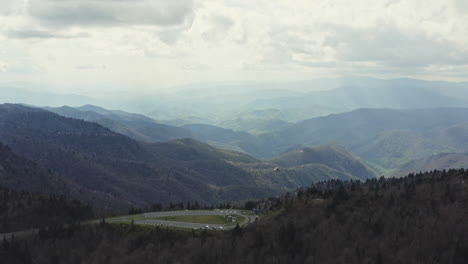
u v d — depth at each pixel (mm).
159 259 197375
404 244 195250
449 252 185500
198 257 196625
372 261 184500
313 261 188750
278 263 190750
